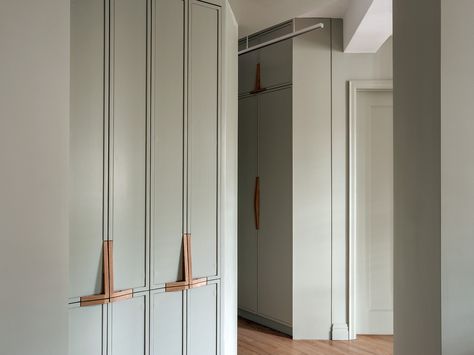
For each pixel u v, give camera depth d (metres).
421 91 1.98
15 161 1.71
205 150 3.03
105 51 2.54
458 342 1.76
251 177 5.04
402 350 2.29
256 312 5.00
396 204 2.36
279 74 4.70
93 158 2.49
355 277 4.50
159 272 2.78
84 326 2.45
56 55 1.81
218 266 3.08
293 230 4.51
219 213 3.09
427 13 1.91
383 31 3.77
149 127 2.74
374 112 4.61
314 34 4.51
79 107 2.44
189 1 2.95
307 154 4.51
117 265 2.59
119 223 2.60
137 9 2.70
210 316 3.03
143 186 2.72
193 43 2.97
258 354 4.09
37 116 1.76
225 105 3.15
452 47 1.77
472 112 1.77
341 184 4.51
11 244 1.69
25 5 1.74
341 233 4.50
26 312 1.72
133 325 2.66
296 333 4.49
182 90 2.91
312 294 4.49
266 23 3.85
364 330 4.59
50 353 1.78
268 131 4.83
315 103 4.52
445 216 1.77
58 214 1.81
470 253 1.76
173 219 2.85
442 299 1.77
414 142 2.08
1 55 1.68
